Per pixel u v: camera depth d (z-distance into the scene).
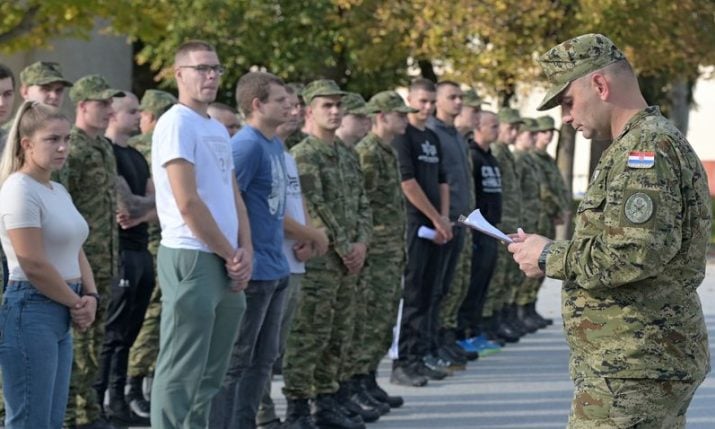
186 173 6.95
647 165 5.00
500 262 13.94
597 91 5.26
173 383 7.02
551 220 15.71
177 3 23.67
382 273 10.20
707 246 5.22
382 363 12.78
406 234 10.86
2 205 6.50
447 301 12.51
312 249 8.49
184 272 6.98
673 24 21.28
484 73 21.50
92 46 31.53
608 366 5.14
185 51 7.20
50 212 6.62
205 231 6.93
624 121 5.26
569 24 21.06
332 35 25.28
